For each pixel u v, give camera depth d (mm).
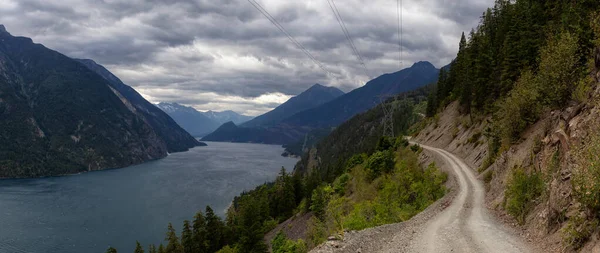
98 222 104688
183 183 174750
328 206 26984
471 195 26859
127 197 139750
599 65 20016
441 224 18078
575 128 15562
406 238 15133
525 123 30297
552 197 14414
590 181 10742
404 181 34875
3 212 111688
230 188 159500
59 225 100625
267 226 85438
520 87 31969
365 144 168125
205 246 79188
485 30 88188
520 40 47969
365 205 29344
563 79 23406
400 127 150000
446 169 40469
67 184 180750
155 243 89500
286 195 105438
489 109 50719
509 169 25938
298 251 25203
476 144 46438
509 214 19094
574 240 11148
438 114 87062
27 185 177125
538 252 12719
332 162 186750
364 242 14164
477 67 59156
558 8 45531
